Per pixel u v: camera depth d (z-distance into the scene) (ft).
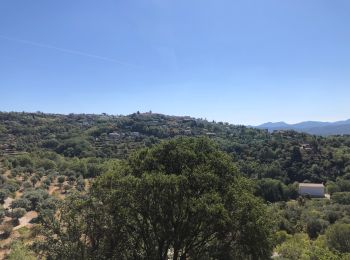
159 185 61.36
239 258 64.39
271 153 445.37
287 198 349.61
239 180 71.15
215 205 59.47
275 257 119.75
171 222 63.82
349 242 173.27
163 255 68.80
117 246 62.85
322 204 308.81
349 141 509.35
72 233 59.72
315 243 184.03
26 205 244.83
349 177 379.14
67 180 365.40
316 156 430.20
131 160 75.97
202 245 65.51
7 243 173.58
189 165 70.03
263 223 63.93
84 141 564.71
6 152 495.41
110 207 61.31
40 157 458.91
